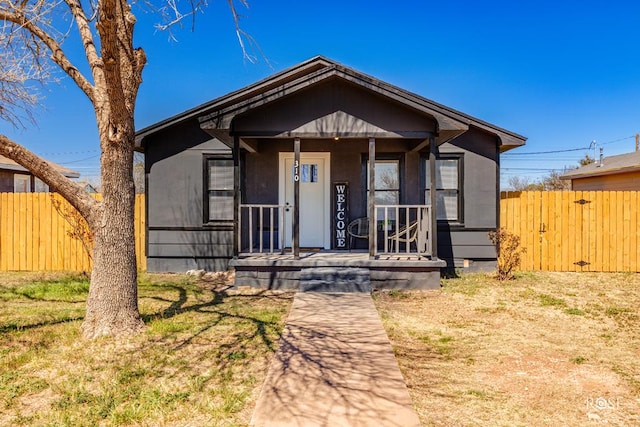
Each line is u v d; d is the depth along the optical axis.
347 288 7.24
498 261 9.25
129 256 5.00
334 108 7.79
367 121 7.79
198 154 9.82
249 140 9.00
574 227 9.73
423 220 9.06
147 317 5.64
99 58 5.03
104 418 2.96
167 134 9.82
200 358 4.17
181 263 9.87
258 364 4.04
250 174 10.12
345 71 7.45
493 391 3.50
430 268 7.78
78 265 10.10
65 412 3.04
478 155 9.65
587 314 6.13
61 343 4.58
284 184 10.17
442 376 3.82
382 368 3.92
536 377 3.81
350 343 4.64
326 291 7.22
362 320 5.56
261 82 9.43
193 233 9.86
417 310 6.37
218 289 7.92
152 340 4.70
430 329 5.36
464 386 3.60
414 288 7.77
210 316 5.78
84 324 4.89
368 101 7.79
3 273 9.70
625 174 15.70
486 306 6.61
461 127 7.39
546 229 9.77
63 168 19.62
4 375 3.73
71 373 3.77
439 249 9.66
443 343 4.79
